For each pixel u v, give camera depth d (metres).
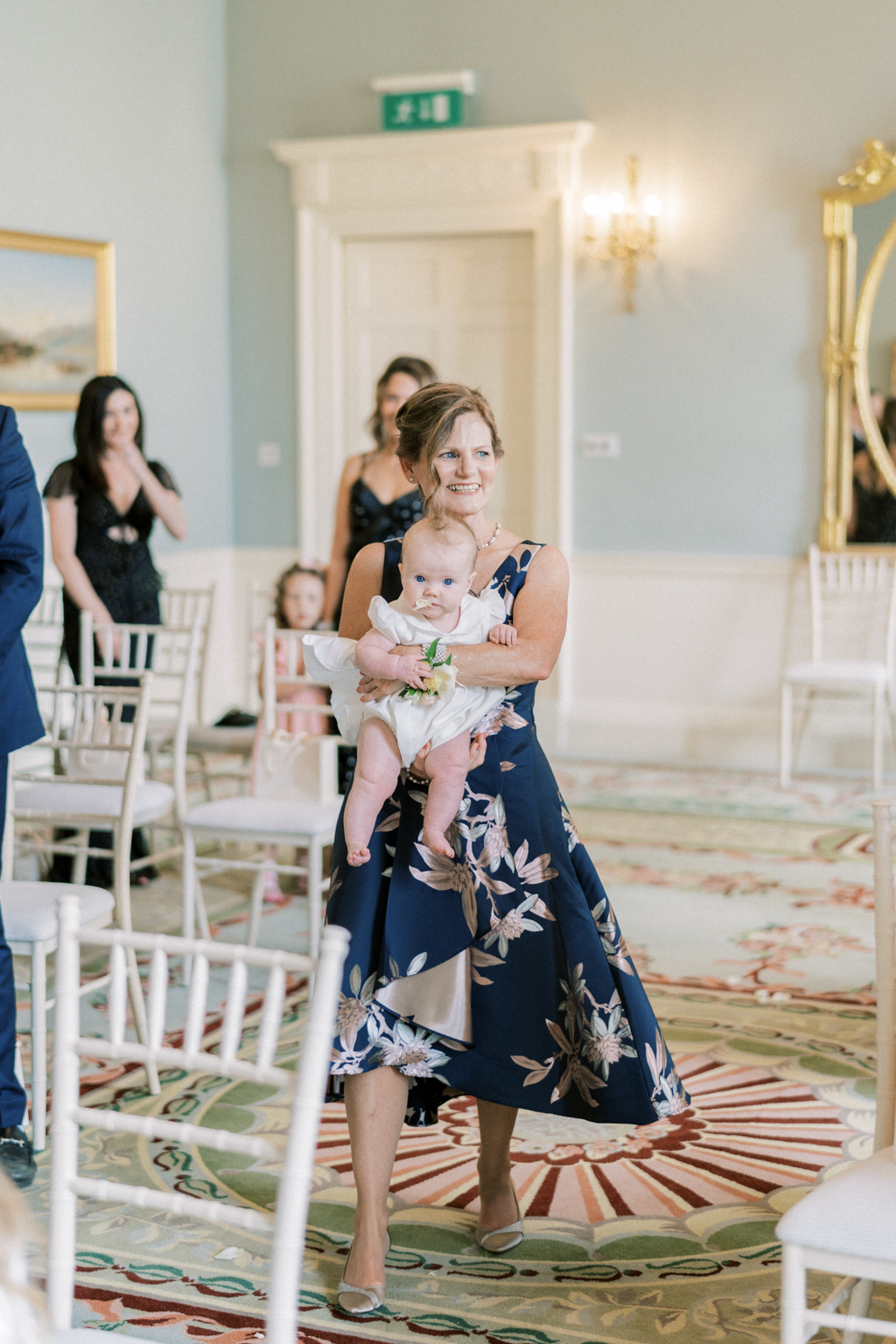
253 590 5.39
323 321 7.74
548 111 7.14
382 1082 2.25
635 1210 2.62
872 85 6.57
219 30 7.73
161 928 4.35
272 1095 3.20
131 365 7.16
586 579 7.32
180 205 7.48
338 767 4.49
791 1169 2.79
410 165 7.39
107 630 4.29
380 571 2.36
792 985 3.86
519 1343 2.17
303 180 7.62
